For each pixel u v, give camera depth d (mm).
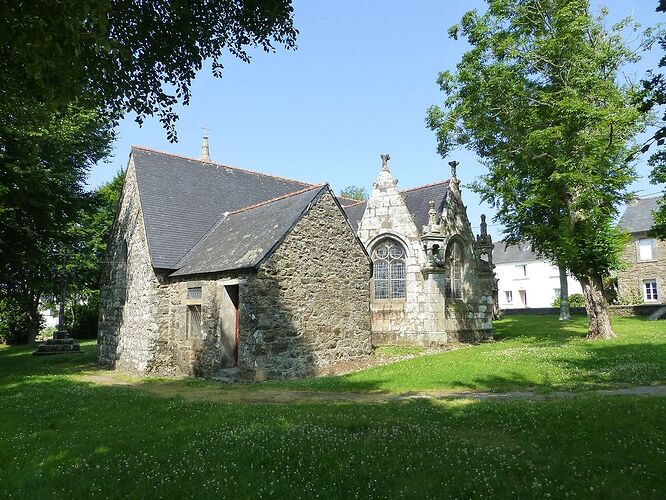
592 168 18672
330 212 17500
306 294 16250
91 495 5961
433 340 21031
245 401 11641
